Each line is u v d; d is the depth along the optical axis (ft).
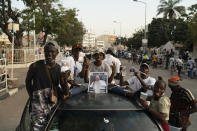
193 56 126.72
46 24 110.52
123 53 207.82
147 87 17.20
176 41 160.97
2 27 90.07
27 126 13.12
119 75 23.49
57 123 11.20
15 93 42.29
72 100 12.18
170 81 16.51
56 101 12.68
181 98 16.22
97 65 18.08
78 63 20.35
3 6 86.74
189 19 126.41
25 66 89.81
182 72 86.48
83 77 18.03
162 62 115.34
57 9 115.65
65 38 183.83
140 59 122.11
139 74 17.33
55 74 12.55
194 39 116.98
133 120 11.39
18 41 92.43
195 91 47.29
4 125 25.39
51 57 12.47
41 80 12.44
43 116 12.51
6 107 32.76
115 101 12.20
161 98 13.57
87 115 11.36
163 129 11.55
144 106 12.03
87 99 12.33
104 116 11.34
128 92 13.08
